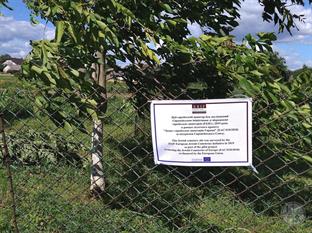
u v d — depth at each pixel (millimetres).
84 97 1882
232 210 2465
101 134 2443
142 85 2111
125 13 2029
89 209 2367
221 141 1642
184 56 2133
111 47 2115
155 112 1686
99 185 2605
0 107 1999
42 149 3086
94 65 2400
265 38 2055
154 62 2143
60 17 2082
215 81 2230
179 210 2375
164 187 2586
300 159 1953
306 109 1771
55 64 1784
